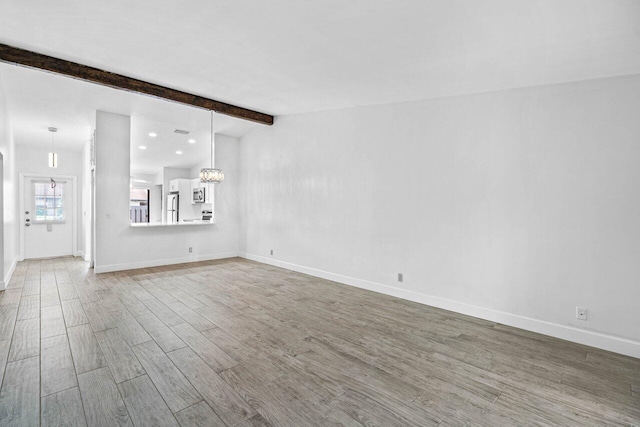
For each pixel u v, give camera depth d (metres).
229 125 6.14
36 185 6.92
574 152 2.91
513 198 3.26
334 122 5.03
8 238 4.84
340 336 2.99
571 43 2.29
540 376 2.33
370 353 2.65
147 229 5.92
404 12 2.16
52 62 3.37
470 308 3.57
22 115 5.11
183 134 6.62
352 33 2.51
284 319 3.39
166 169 9.73
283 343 2.82
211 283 4.83
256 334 3.00
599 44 2.27
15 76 3.73
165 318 3.37
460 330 3.15
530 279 3.16
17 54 3.18
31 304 3.76
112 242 5.50
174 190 9.30
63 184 7.24
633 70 2.59
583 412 1.93
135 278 5.07
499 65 2.77
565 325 2.97
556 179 3.01
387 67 3.09
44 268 5.77
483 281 3.48
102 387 2.11
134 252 5.77
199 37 2.77
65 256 7.15
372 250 4.52
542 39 2.28
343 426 1.78
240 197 7.14
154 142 7.14
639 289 2.63
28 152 6.81
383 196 4.38
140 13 2.44
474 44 2.47
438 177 3.82
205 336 2.94
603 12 1.90
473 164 3.54
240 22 2.49
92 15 2.49
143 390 2.09
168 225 6.17
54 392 2.05
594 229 2.82
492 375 2.34
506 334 3.07
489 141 3.41
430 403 2.00
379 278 4.44
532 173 3.14
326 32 2.54
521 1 1.88
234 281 4.96
